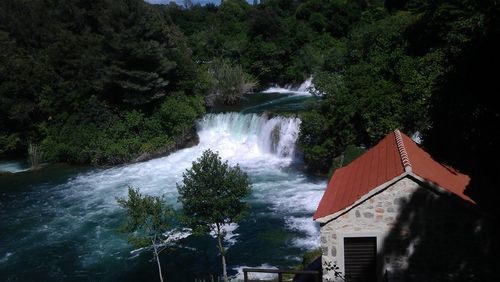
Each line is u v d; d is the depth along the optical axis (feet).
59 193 109.81
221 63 185.37
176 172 119.96
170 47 147.84
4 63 155.33
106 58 140.97
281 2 282.97
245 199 94.32
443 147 57.77
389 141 54.80
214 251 74.38
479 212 40.24
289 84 200.54
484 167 52.03
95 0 214.28
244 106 158.51
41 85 152.35
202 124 143.13
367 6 223.92
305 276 53.16
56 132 145.79
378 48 104.12
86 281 68.59
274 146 123.95
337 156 99.71
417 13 111.96
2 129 150.41
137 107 140.67
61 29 195.00
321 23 216.74
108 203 101.24
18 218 95.30
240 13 285.64
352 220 42.86
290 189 98.99
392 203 41.83
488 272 41.04
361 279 43.75
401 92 87.40
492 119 51.37
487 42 51.83
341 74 124.06
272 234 78.28
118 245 79.87
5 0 208.13
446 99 57.47
